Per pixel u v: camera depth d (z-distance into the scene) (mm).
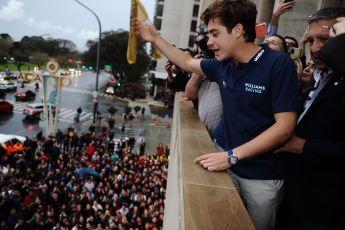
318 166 1300
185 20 48969
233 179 1439
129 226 9578
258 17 6922
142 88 55500
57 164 15508
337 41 688
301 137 1373
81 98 45938
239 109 1308
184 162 1264
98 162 15609
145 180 13156
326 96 1297
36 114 27578
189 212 867
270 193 1307
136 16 1669
